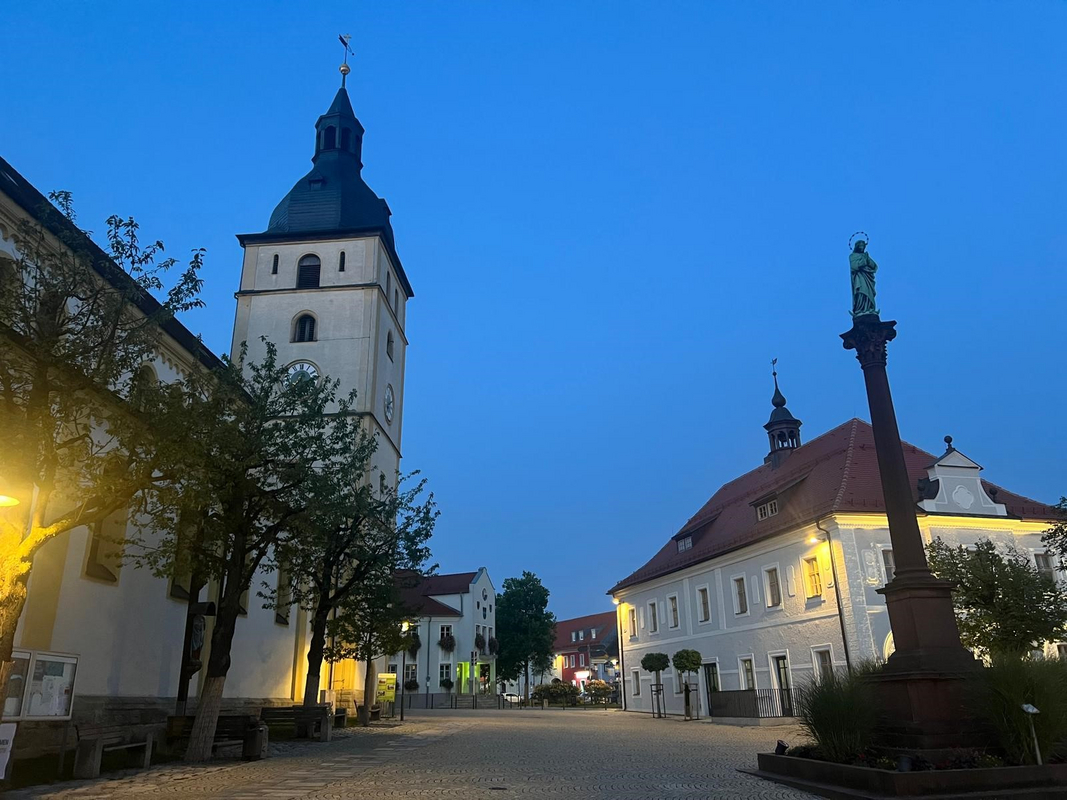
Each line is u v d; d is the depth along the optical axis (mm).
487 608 88625
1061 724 11719
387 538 27047
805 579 34031
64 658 13203
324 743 21328
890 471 15406
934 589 14336
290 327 41688
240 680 27078
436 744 21141
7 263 16141
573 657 122625
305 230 43500
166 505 13445
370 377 40375
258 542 17625
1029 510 35688
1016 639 20281
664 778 13391
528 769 14742
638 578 49469
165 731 17422
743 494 45969
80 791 11430
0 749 11266
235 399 15625
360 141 48781
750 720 32281
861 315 16828
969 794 10750
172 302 12547
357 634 27359
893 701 13523
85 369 11578
